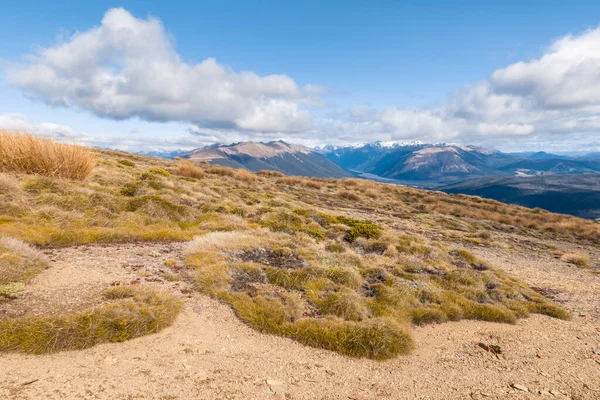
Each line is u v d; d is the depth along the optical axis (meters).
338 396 4.98
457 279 10.53
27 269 7.30
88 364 4.90
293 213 16.69
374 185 44.19
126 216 12.62
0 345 4.92
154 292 6.98
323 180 45.59
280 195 26.42
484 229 26.27
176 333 6.06
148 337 5.80
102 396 4.25
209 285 7.95
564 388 5.68
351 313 7.42
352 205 29.41
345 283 8.92
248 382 5.00
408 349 6.64
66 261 8.42
